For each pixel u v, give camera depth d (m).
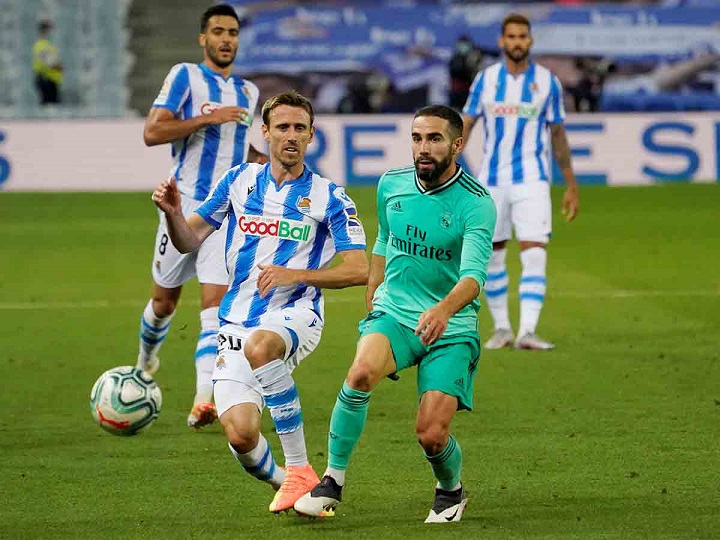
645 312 39.66
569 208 35.59
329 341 35.31
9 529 18.34
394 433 24.70
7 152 71.94
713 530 17.94
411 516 18.97
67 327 37.81
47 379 30.44
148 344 29.17
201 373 25.08
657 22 82.00
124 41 84.81
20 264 50.62
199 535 17.92
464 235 18.45
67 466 22.28
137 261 51.34
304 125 19.42
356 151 71.19
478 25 81.69
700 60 81.38
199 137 27.61
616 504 19.52
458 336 18.55
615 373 30.47
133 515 19.11
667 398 27.66
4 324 38.38
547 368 31.22
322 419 26.14
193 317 39.84
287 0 81.00
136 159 72.56
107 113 83.44
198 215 20.06
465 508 19.31
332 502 18.23
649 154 73.19
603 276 46.94
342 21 81.19
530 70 34.94
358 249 19.42
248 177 19.98
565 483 20.89
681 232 57.97
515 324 38.75
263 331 18.98
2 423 25.81
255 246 19.77
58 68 82.44
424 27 81.31
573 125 73.12
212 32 27.73
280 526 18.41
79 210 66.25
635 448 23.25
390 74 80.50
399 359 18.45
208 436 24.67
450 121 18.20
